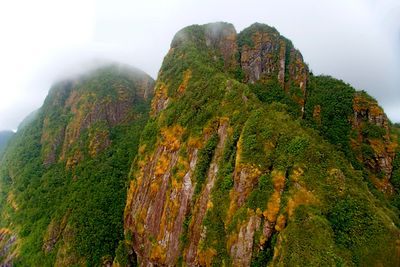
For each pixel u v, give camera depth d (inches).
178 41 3644.2
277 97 3267.7
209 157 2235.5
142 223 2613.2
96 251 3097.9
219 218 1902.1
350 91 3336.6
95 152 4448.8
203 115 2432.3
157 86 3373.5
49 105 5812.0
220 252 1812.3
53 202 4074.8
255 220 1699.1
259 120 2016.5
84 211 3454.7
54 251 3393.2
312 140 1862.7
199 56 3235.7
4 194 5083.7
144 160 2893.7
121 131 4682.6
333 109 3193.9
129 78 5600.4
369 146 2970.0
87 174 4077.3
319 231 1488.7
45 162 4916.3
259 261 1624.0
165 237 2313.0
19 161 5270.7
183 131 2541.8
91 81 5482.3
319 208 1582.2
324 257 1417.3
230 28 3833.7
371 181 2746.1
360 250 1460.4
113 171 3850.9
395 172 2869.1
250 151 1891.0
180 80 3073.3
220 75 2701.8
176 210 2287.2
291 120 2068.2
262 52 3654.0
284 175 1724.9
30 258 3535.9
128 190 3026.6
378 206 1717.5
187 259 2055.9
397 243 1470.2
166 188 2488.9
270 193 1706.4
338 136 2999.5
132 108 5044.3
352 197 1603.1
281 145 1850.4
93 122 4825.3
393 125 3641.7
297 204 1616.6
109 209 3388.3
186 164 2361.0
